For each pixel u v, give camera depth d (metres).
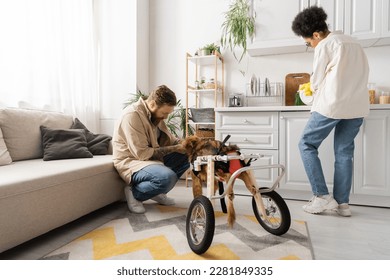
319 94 1.83
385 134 1.98
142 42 3.16
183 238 1.42
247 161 1.34
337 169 1.87
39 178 1.31
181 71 3.20
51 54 2.54
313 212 1.86
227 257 1.22
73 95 2.82
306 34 1.87
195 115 2.74
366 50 2.51
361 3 2.23
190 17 3.14
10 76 2.17
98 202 1.75
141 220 1.70
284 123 2.20
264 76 2.86
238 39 2.63
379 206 2.07
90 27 3.05
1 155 1.70
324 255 1.25
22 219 1.22
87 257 1.22
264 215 1.37
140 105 1.83
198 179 1.47
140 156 1.75
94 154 2.26
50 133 2.03
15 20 2.20
